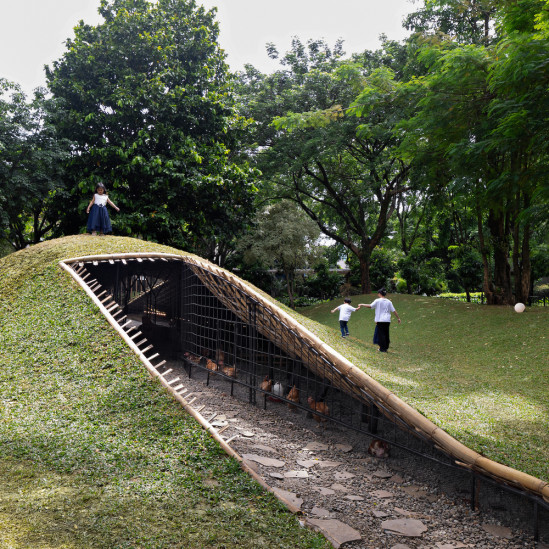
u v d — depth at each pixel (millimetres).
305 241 25609
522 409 7219
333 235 27156
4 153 14359
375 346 13398
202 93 18641
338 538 3668
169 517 3473
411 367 10461
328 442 6816
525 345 11961
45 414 5590
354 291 30125
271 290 29484
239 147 22672
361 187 24141
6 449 4539
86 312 8398
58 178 15930
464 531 4238
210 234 19344
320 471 5543
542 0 8828
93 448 4699
